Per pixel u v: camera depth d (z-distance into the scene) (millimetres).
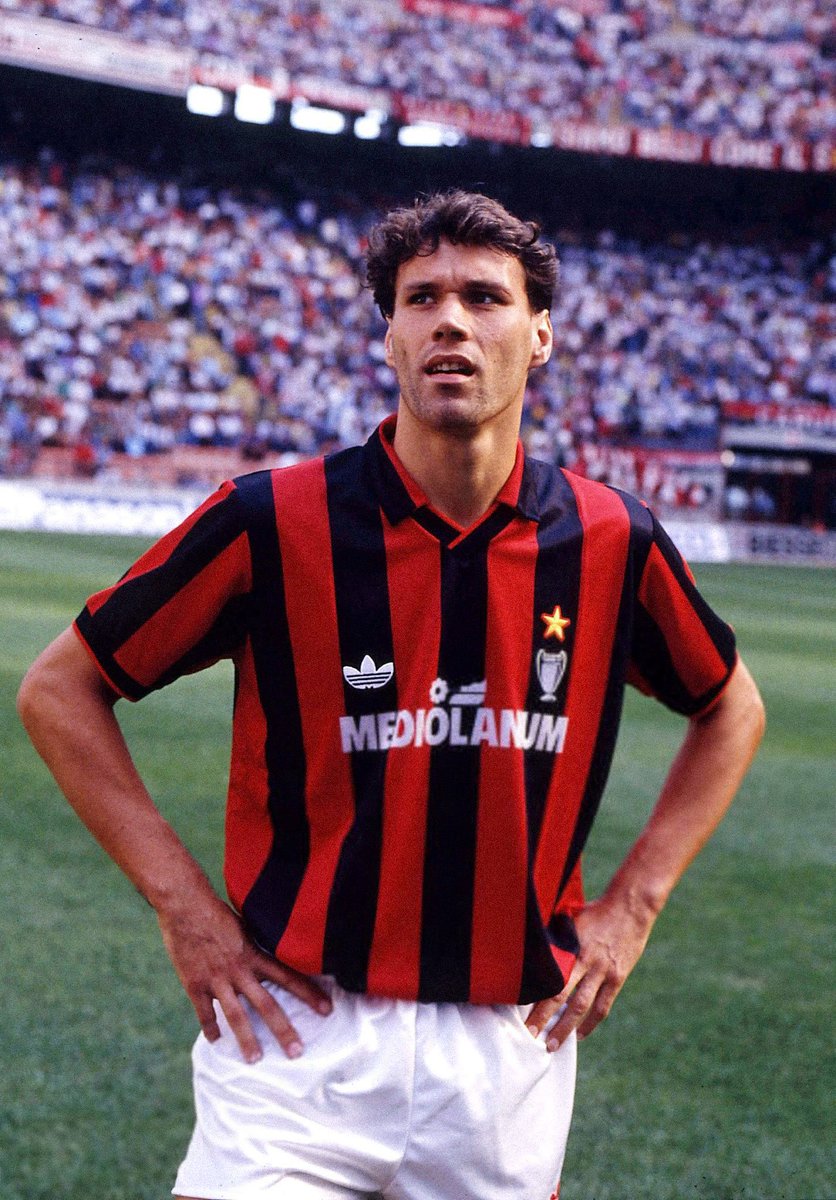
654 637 1849
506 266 1654
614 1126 2980
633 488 26969
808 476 30609
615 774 6672
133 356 24297
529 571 1701
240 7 26891
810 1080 3244
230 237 26969
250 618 1714
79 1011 3400
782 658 11781
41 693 1705
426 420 1636
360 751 1687
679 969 3957
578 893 1864
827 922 4453
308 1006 1701
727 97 30266
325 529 1685
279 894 1720
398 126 28641
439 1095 1671
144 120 27344
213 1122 1681
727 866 5094
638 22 30797
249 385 25297
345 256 27984
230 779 1797
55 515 21172
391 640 1675
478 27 29516
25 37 23312
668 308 29797
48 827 4973
